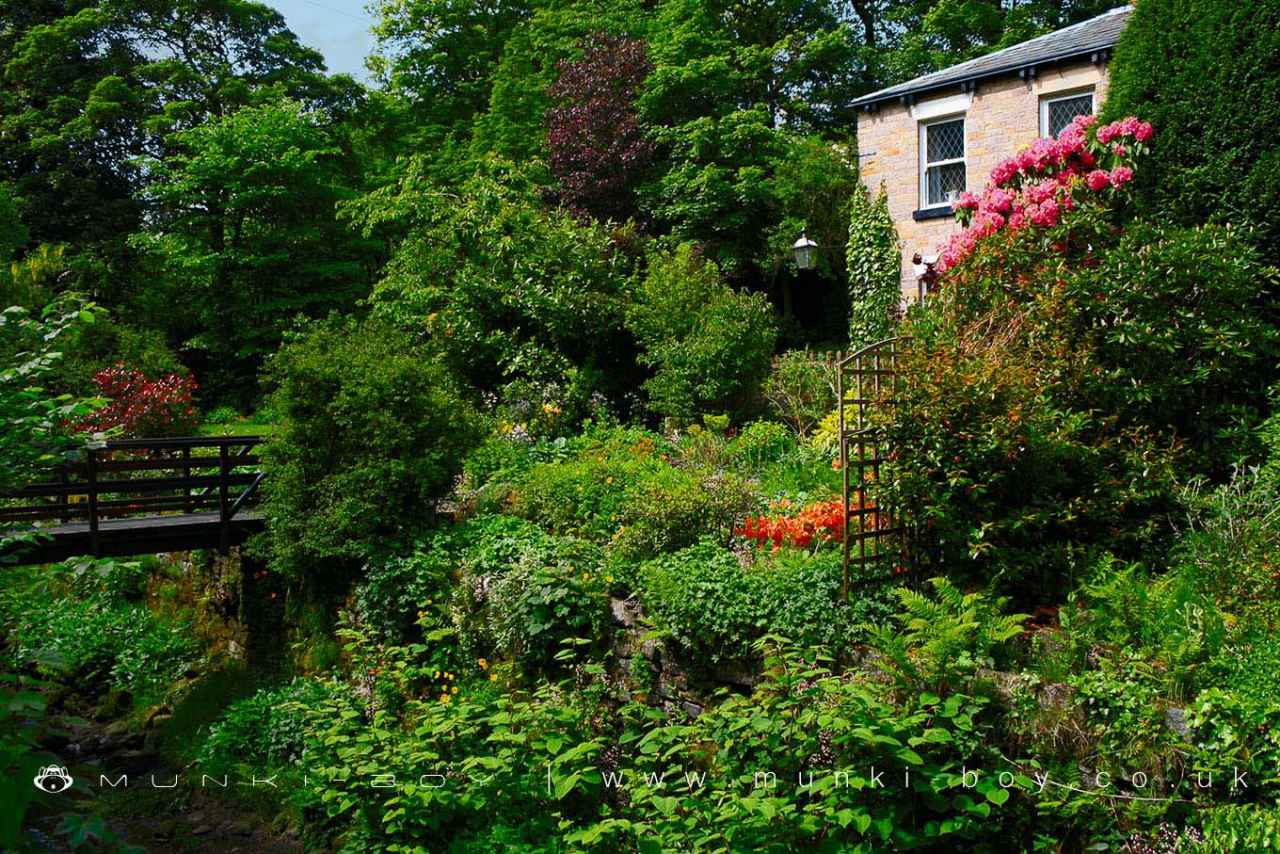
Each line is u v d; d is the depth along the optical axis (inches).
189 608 482.9
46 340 227.1
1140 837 177.6
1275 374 279.1
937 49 940.6
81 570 194.1
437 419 387.9
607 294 594.9
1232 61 300.4
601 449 458.0
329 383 382.9
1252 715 174.9
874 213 647.8
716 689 251.6
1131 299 270.4
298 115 965.8
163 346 699.4
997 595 240.1
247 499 440.1
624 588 299.7
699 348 511.2
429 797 225.1
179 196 917.8
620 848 214.7
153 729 371.2
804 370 518.3
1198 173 305.4
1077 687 194.9
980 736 196.1
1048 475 245.8
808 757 209.6
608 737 253.8
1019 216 318.3
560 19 1008.2
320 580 394.9
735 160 802.8
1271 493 243.6
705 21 877.2
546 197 834.8
